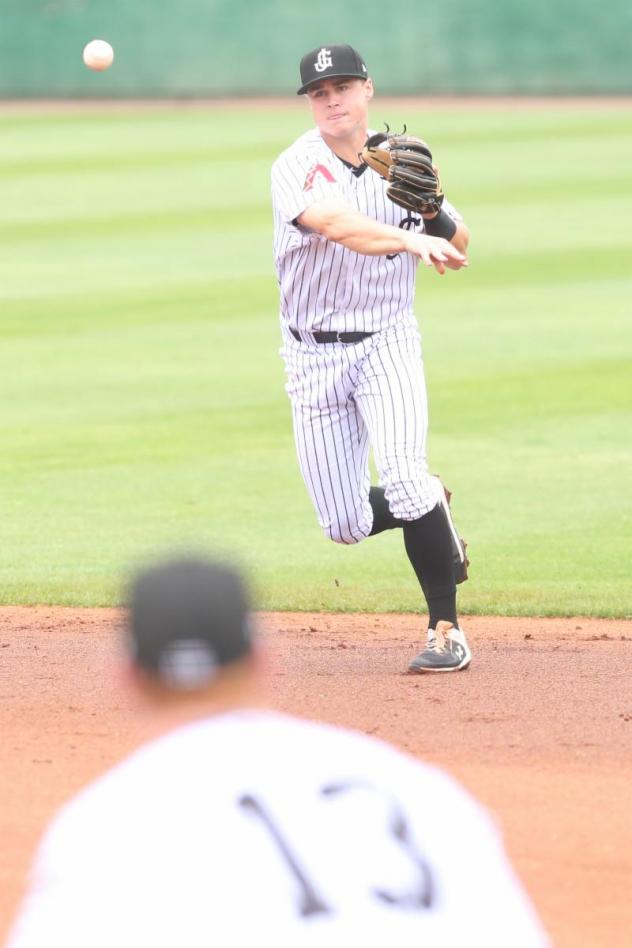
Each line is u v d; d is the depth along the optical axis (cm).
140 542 2923
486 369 4575
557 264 6556
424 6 14262
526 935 639
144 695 660
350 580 2695
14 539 2955
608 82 14025
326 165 1912
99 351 4975
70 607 2508
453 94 14375
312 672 2061
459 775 1608
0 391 4416
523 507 3138
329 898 624
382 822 647
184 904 612
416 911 630
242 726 655
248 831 629
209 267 6638
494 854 658
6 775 1611
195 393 4338
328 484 2048
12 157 10869
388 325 1978
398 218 1975
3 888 1328
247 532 3005
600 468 3438
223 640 650
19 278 6462
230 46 14638
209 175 9712
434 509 2005
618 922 1270
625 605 2472
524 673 2052
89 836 627
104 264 6769
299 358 2003
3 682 2000
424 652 2062
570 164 9831
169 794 635
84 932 608
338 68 1894
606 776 1608
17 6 14962
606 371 4481
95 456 3641
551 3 14000
